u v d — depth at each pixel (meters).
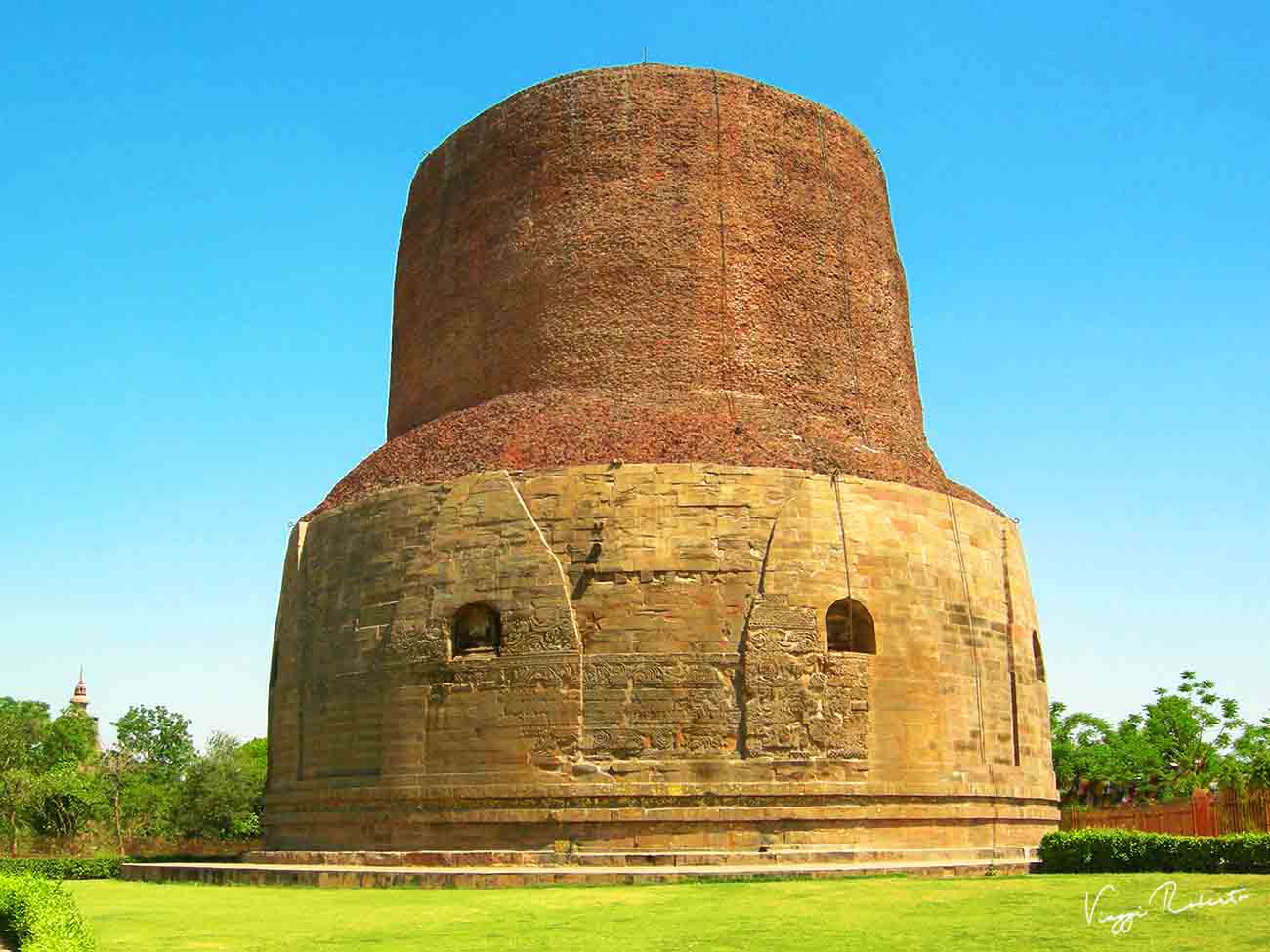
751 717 33.28
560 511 35.19
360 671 37.19
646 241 41.09
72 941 17.47
